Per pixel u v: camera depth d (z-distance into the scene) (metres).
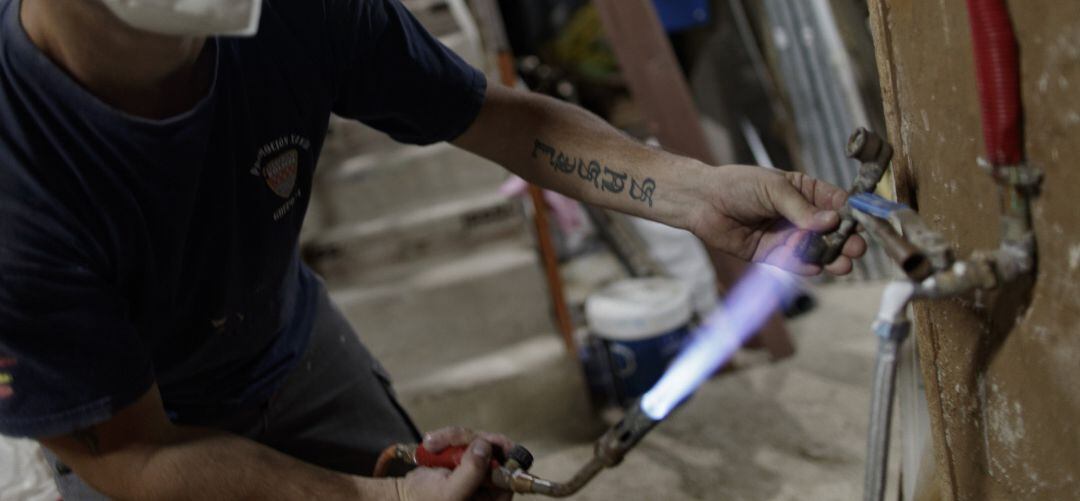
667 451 2.26
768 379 2.49
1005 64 0.63
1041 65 0.61
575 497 2.15
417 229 2.62
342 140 2.76
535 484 0.94
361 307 2.47
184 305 1.04
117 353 0.87
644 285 2.57
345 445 1.42
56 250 0.82
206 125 0.90
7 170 0.80
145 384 0.90
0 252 0.80
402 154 2.74
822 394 2.37
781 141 3.15
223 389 1.24
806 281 2.99
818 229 0.90
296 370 1.34
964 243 0.77
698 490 2.10
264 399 1.29
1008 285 0.72
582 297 3.04
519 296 2.52
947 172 0.78
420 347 2.52
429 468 0.97
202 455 0.92
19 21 0.80
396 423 1.50
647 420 0.94
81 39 0.78
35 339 0.82
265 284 1.14
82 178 0.84
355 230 2.65
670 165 1.11
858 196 0.79
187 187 0.91
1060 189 0.62
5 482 1.56
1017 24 0.62
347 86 1.14
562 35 3.73
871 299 2.84
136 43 0.78
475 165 2.72
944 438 0.93
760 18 3.13
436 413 2.45
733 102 3.23
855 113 3.00
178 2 0.69
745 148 3.22
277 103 1.00
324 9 1.04
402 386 2.47
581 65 3.75
